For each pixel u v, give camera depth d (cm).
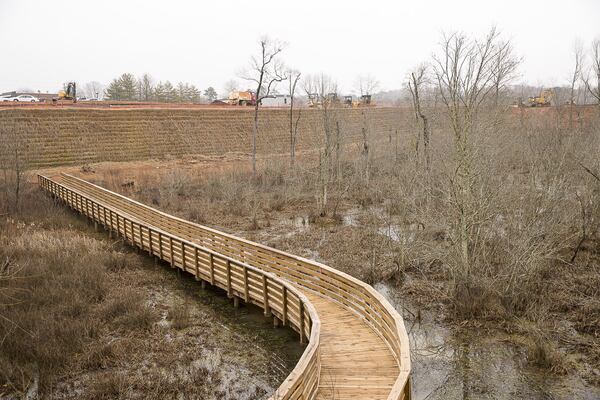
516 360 1131
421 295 1485
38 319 1252
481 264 1487
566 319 1303
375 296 1047
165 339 1223
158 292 1541
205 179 3186
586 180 1948
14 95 7875
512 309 1334
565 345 1181
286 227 2286
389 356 949
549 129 2784
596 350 1140
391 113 5512
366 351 972
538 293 1418
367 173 2903
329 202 2792
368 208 2623
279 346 1183
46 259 1680
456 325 1297
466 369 1098
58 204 2638
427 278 1619
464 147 1415
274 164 3450
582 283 1483
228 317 1354
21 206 2452
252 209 2559
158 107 4503
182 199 2817
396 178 2616
